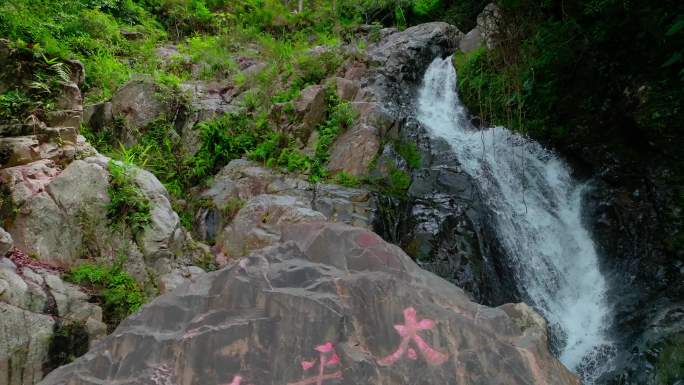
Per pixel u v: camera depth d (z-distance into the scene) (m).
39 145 5.12
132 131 7.31
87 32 9.88
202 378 2.04
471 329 2.21
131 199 4.91
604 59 7.58
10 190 4.68
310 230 2.79
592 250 7.07
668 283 5.95
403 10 13.91
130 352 2.21
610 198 7.11
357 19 13.97
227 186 6.66
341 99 8.15
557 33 8.12
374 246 2.63
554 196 7.78
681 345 4.98
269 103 8.25
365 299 2.25
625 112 7.09
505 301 6.05
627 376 5.13
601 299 6.47
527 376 2.08
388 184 6.75
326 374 2.02
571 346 6.11
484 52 9.95
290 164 6.88
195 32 12.91
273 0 14.71
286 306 2.19
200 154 7.23
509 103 8.95
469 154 7.72
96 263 4.68
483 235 6.40
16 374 3.53
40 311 3.85
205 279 2.59
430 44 11.43
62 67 5.55
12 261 4.15
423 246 6.08
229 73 9.86
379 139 7.21
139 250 4.80
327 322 2.13
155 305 2.42
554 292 6.78
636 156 7.03
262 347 2.11
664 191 6.49
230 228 5.68
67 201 4.77
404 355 2.11
